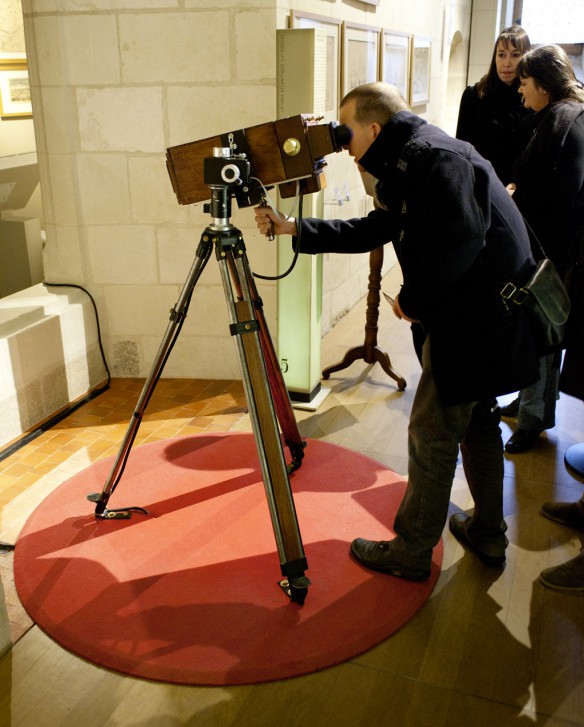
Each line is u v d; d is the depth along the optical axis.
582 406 3.49
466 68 8.73
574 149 2.59
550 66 2.67
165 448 3.08
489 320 1.92
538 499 2.71
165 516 2.58
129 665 1.91
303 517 2.57
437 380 1.97
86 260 3.68
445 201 1.77
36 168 5.44
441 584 2.25
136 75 3.40
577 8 8.57
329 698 1.83
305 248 2.32
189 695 1.83
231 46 3.32
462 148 1.86
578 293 2.37
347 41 4.29
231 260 2.14
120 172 3.54
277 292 3.36
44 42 3.35
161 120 3.46
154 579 2.24
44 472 2.92
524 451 3.05
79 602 2.14
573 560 2.24
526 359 1.98
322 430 3.27
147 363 3.86
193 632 2.02
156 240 3.64
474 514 2.34
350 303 5.17
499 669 1.92
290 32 2.95
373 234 2.34
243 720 1.76
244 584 2.22
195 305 3.73
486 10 8.43
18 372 3.18
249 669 1.89
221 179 2.02
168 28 3.32
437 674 1.91
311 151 2.07
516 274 1.94
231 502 2.66
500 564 2.32
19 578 2.25
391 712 1.79
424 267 1.82
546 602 2.18
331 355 4.23
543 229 2.71
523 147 3.44
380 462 2.97
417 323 2.11
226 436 3.20
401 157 1.87
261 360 2.08
